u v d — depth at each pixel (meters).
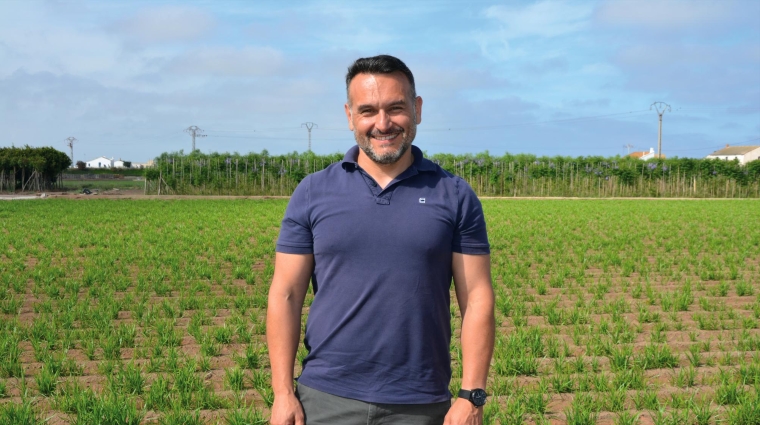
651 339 7.96
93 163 161.88
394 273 2.77
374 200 2.81
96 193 49.03
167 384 6.23
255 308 9.80
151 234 18.89
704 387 6.41
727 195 50.78
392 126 2.77
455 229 2.89
